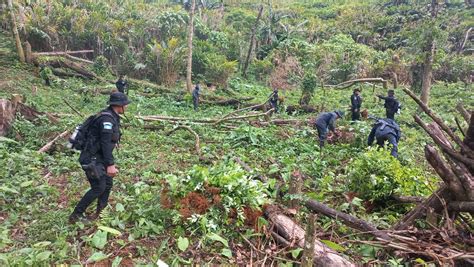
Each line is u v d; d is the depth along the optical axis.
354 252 4.16
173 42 18.64
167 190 4.78
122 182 5.77
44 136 7.80
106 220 4.42
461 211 4.15
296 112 13.92
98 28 19.80
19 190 5.12
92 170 4.18
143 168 6.47
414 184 5.42
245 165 6.63
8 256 3.60
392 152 6.94
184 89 17.77
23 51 16.44
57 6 19.95
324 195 5.79
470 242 3.93
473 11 27.75
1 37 18.84
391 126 7.31
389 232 4.25
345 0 37.12
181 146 8.34
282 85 20.42
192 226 4.35
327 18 32.78
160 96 15.75
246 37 25.33
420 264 3.75
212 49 21.78
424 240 4.10
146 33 21.33
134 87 16.77
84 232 4.25
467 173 4.17
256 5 35.09
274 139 8.95
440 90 17.98
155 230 4.28
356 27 28.09
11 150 6.91
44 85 14.54
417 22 25.66
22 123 7.80
